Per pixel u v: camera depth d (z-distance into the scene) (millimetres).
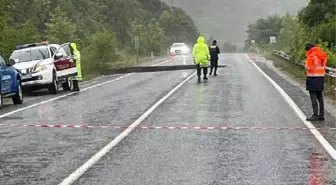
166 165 8430
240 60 52312
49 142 10562
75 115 14695
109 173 7945
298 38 42250
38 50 23156
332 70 22078
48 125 12875
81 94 21484
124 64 45562
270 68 37938
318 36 33594
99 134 11422
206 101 17531
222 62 48094
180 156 9102
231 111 15000
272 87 22672
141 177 7684
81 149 9812
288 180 7445
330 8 36656
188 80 27359
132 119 13625
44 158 9070
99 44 40344
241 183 7312
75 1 69562
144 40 72562
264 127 12172
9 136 11375
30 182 7477
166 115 14297
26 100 19906
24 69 21781
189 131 11664
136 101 17922
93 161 8773
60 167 8375
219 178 7590
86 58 39375
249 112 14766
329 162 8570
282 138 10773
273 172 7918
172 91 21312
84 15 69875
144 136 11086
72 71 23500
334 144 10102
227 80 26922
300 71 31953
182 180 7496
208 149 9688
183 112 14859
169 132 11547
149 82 26859
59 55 23203
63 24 41719
